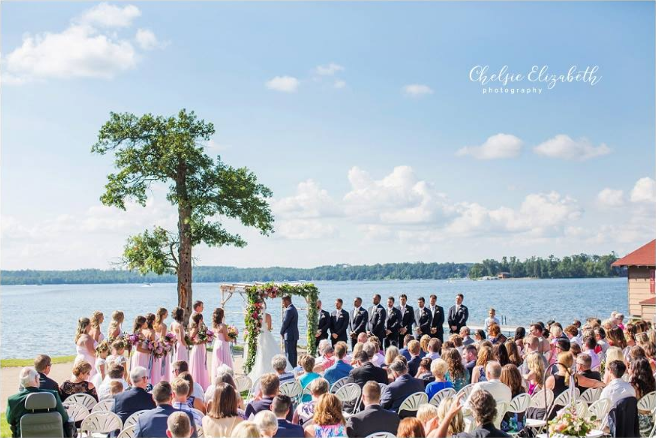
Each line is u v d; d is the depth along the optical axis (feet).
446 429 19.57
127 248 84.23
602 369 36.99
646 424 26.43
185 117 85.76
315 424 21.57
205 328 44.11
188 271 83.41
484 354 31.76
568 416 23.40
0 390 48.08
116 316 41.04
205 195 84.02
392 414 22.52
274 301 210.38
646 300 91.50
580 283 529.45
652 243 95.61
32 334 132.57
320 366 36.65
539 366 29.07
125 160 83.25
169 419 18.99
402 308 60.80
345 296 323.37
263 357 52.03
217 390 21.39
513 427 27.25
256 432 17.69
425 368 31.22
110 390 29.32
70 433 24.62
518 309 191.42
